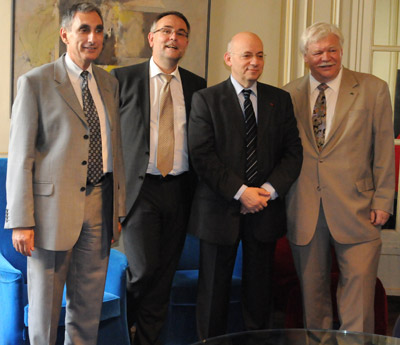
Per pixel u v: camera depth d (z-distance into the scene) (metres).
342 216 2.66
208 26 3.62
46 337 2.31
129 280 2.76
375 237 2.68
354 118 2.66
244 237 2.73
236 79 2.67
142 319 2.79
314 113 2.74
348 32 3.71
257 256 2.73
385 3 3.71
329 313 2.81
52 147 2.27
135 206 2.68
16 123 2.24
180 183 2.76
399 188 3.74
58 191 2.25
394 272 3.79
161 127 2.70
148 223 2.69
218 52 3.73
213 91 2.66
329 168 2.68
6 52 3.50
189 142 2.64
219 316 2.72
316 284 2.76
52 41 3.50
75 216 2.27
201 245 2.72
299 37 3.68
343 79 2.74
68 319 2.44
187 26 2.79
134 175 2.67
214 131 2.61
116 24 3.54
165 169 2.68
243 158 2.61
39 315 2.31
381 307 2.97
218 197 2.63
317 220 2.70
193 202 2.73
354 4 3.70
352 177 2.65
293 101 2.80
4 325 2.51
